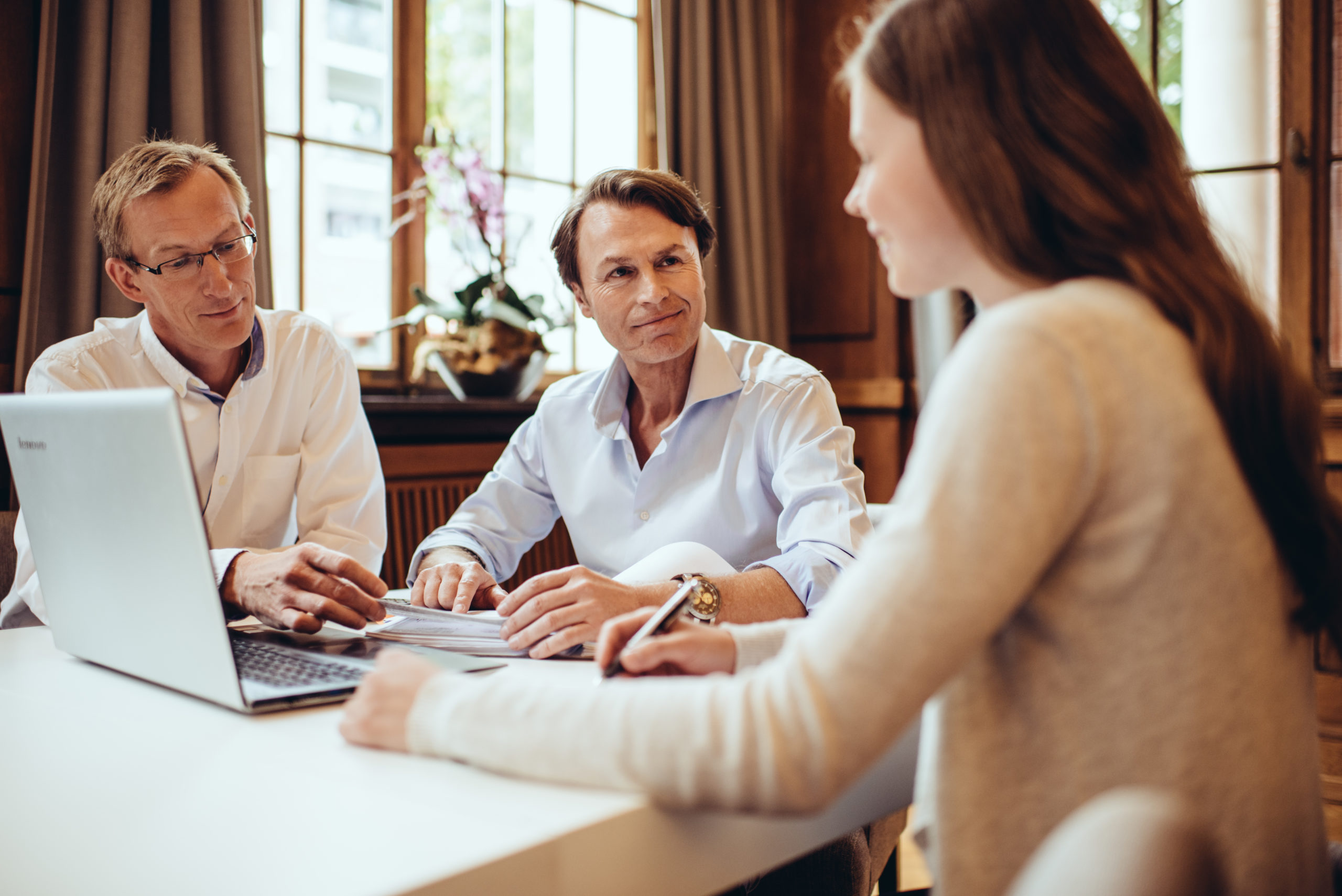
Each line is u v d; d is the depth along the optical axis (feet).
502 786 2.20
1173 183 2.27
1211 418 2.00
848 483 4.45
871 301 11.20
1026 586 1.88
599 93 10.70
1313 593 2.20
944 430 1.95
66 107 6.49
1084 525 1.97
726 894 4.18
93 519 2.95
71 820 2.05
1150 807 1.41
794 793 1.87
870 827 4.69
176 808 2.11
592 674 3.12
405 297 9.20
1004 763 2.09
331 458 5.77
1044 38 2.20
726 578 3.87
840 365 11.49
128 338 5.38
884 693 1.83
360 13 8.77
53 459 3.02
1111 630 1.97
